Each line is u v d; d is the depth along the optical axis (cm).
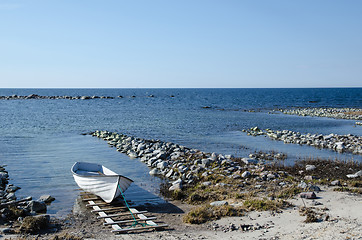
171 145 2731
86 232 1025
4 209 1158
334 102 10481
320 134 3412
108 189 1325
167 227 1073
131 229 1039
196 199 1382
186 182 1672
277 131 3691
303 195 1322
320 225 987
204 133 3672
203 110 7194
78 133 3619
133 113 6309
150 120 5019
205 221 1112
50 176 1798
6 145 2786
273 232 969
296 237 904
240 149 2686
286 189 1427
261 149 2694
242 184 1566
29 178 1752
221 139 3247
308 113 6334
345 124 4666
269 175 1702
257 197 1352
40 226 1047
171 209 1280
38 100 11650
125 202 1367
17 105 8638
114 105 9000
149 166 2094
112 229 1059
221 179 1670
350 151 2609
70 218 1173
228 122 4778
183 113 6356
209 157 2211
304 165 2030
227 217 1138
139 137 3347
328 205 1203
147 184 1659
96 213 1233
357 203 1214
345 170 1869
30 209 1226
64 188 1575
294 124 4616
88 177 1397
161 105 9081
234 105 9106
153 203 1362
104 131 3609
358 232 895
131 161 2245
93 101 11262
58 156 2375
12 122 4553
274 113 6419
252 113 6419
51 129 3909
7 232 1002
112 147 2795
